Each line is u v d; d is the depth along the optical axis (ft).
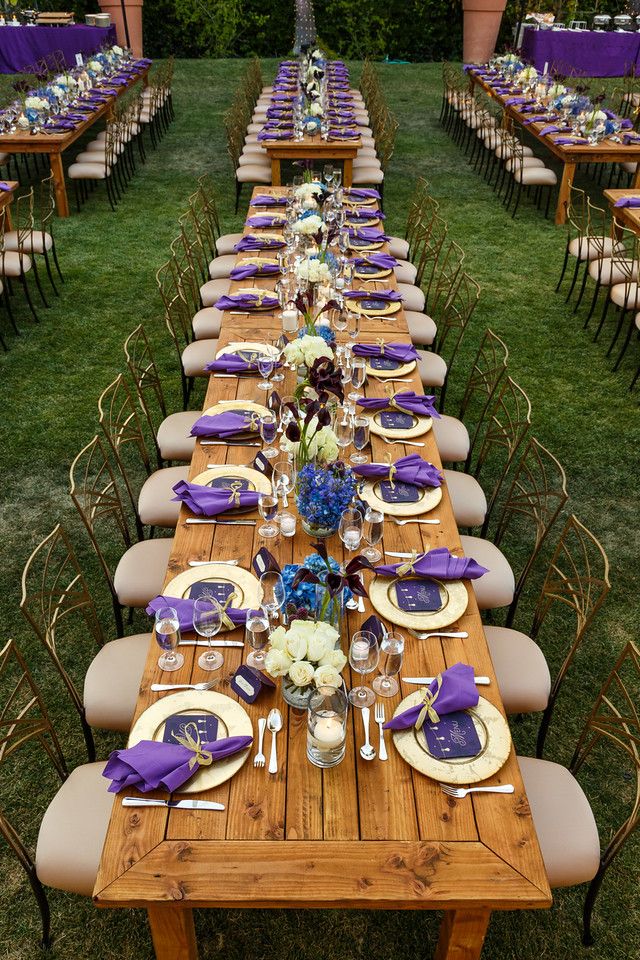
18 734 8.66
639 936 9.16
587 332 22.40
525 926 9.21
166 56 57.06
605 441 17.83
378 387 13.83
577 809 8.58
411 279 21.13
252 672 8.16
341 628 9.02
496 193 32.83
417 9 55.36
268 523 10.46
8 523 15.10
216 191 32.04
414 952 8.95
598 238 22.15
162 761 7.36
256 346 14.65
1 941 8.99
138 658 10.03
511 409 18.81
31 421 17.99
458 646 8.92
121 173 32.96
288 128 31.17
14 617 13.14
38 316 22.56
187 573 9.71
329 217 19.54
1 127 29.12
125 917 9.20
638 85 46.34
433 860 6.82
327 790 7.33
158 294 23.88
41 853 8.02
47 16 47.65
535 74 37.81
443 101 42.70
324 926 9.16
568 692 12.12
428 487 11.33
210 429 12.15
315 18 55.98
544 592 10.94
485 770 7.52
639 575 14.30
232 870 6.70
